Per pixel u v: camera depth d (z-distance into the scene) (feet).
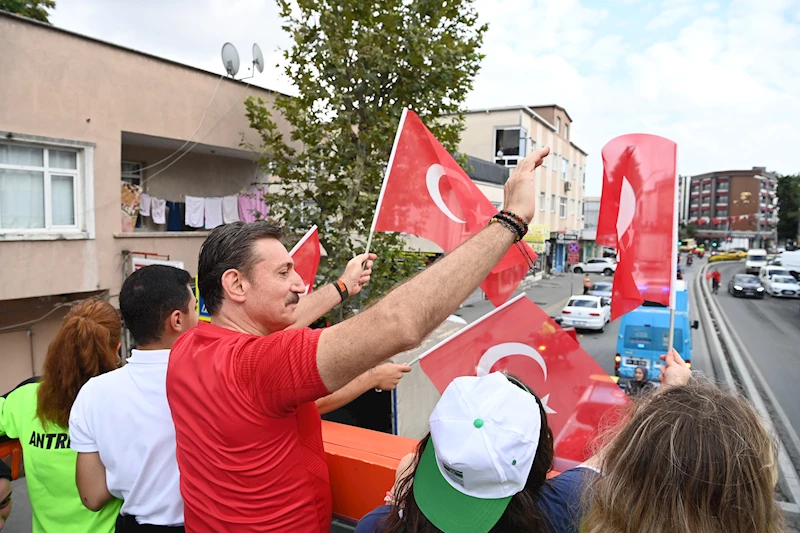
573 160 135.33
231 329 4.74
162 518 5.57
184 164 42.01
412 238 53.21
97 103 32.30
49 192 31.12
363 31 29.60
